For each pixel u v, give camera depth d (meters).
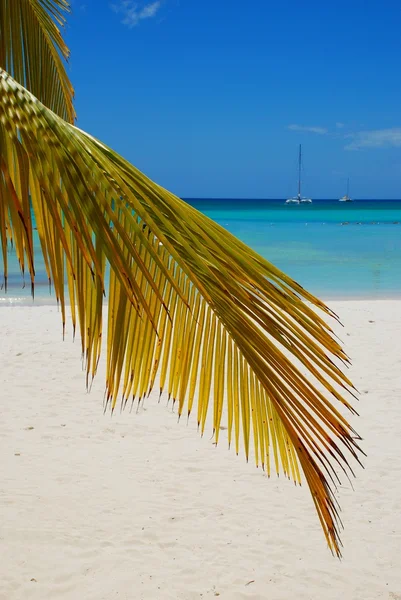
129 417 7.12
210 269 1.66
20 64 2.90
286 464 2.09
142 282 2.00
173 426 6.87
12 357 9.65
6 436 6.37
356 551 4.34
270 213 93.88
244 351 1.82
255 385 2.04
